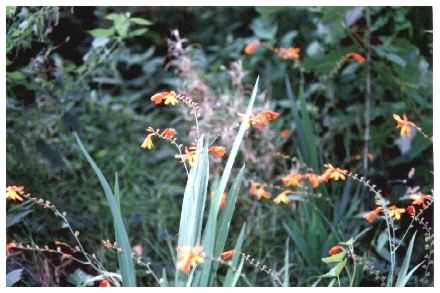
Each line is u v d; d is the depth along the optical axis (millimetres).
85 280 2137
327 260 1888
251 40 3576
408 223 2529
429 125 2717
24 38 2504
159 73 3742
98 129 3301
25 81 2697
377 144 2930
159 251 2717
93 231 2779
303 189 2596
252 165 2984
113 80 3240
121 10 3293
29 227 2537
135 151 3312
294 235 2447
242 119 1970
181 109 3029
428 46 2924
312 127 2934
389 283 2004
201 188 1848
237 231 2809
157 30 3801
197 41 4121
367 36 2906
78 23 2783
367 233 2574
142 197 3025
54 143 2953
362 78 3043
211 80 3426
